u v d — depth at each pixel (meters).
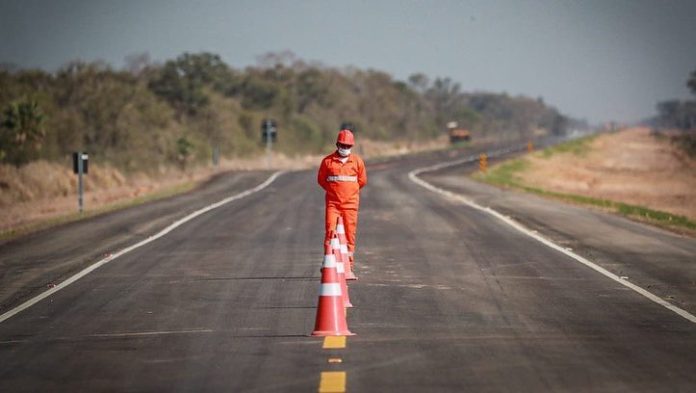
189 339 23.56
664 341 23.09
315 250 43.31
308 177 114.94
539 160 189.50
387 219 58.66
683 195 107.69
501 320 25.95
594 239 47.56
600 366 20.17
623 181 140.75
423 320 25.88
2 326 26.05
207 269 37.12
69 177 102.94
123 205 74.88
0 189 92.00
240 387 18.45
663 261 39.34
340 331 23.73
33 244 47.56
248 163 160.75
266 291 31.39
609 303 29.02
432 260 39.41
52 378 19.61
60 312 28.19
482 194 83.88
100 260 40.47
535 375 19.27
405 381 18.69
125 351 22.23
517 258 40.03
